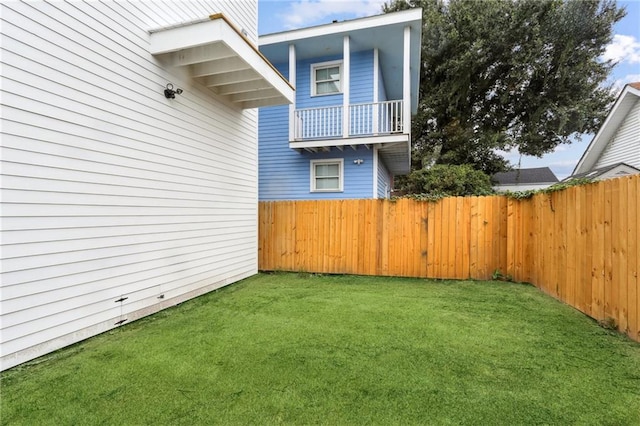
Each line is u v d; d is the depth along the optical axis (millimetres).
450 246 6117
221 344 2969
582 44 16438
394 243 6387
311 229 6789
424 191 12930
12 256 2475
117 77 3396
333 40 8570
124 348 2873
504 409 1987
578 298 3941
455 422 1861
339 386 2240
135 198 3637
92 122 3117
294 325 3496
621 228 3119
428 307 4207
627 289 3043
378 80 9180
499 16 16109
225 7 5301
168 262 4156
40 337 2666
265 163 9812
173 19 4215
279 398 2092
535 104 17172
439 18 16922
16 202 2494
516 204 5770
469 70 16828
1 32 2385
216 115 5188
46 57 2699
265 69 4723
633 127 11836
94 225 3146
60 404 2037
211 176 5070
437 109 18156
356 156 9078
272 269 6984
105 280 3264
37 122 2635
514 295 4832
